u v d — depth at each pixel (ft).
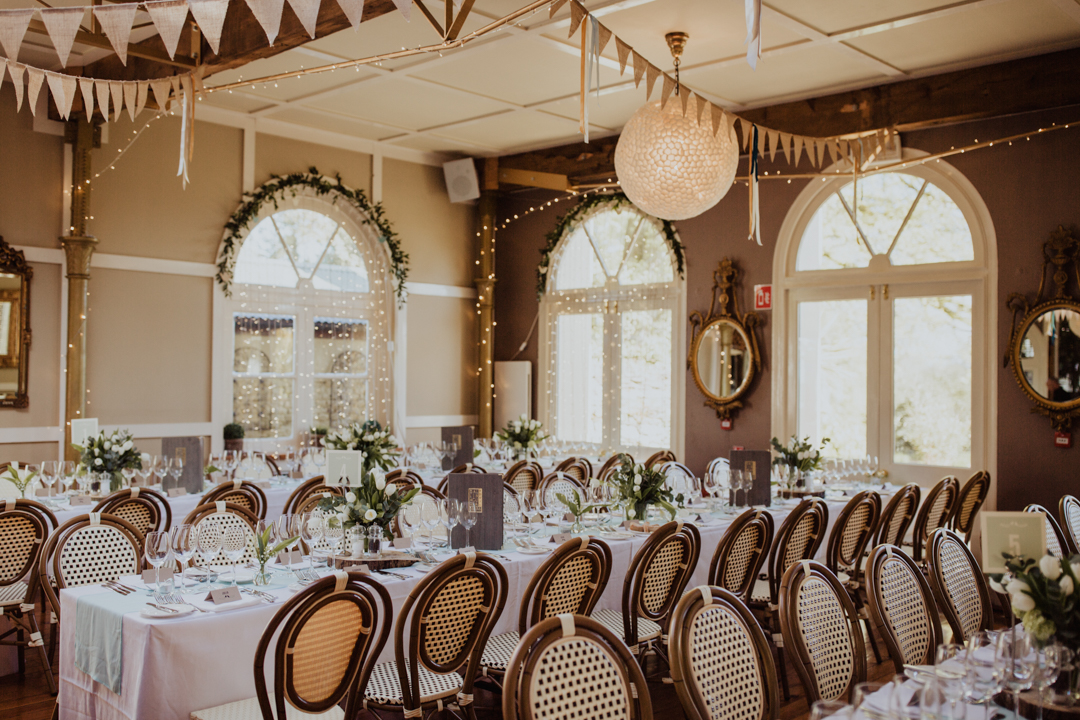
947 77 24.50
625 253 33.78
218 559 12.00
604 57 23.58
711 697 8.38
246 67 25.00
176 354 28.99
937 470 26.05
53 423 26.50
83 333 26.37
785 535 16.19
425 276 35.55
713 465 26.63
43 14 10.93
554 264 35.76
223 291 29.91
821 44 22.40
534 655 7.45
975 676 7.32
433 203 35.86
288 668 9.70
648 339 32.94
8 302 25.62
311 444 32.14
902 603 10.43
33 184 26.18
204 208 29.60
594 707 7.67
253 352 31.09
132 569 14.25
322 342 32.91
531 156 34.35
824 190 28.22
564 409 35.27
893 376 26.96
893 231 26.89
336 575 9.89
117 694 10.82
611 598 16.05
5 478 21.16
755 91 26.43
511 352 37.14
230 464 25.31
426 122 30.78
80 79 15.17
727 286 30.27
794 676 17.28
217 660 10.80
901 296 26.81
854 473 24.11
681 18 20.88
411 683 10.94
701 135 18.52
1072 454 23.41
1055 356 23.63
